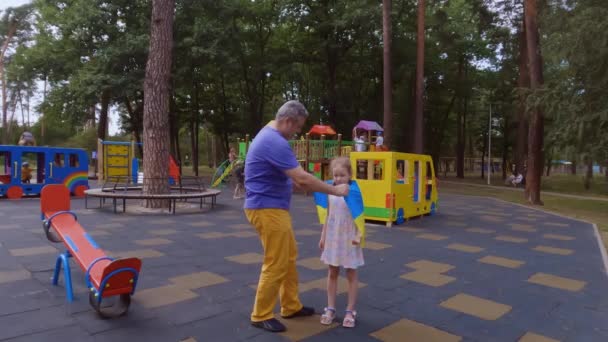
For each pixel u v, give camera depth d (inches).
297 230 330.0
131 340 122.6
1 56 1544.0
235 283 181.8
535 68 584.4
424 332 135.6
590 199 733.3
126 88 830.5
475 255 253.8
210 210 442.6
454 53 1289.4
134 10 917.2
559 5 514.0
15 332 126.0
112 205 461.4
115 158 768.3
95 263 141.3
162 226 332.8
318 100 1284.4
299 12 1075.9
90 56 911.0
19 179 522.6
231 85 1342.3
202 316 143.1
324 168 724.7
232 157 861.2
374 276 201.9
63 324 133.0
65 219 175.0
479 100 1534.2
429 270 215.0
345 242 137.3
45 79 973.8
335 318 145.1
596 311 159.5
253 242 273.7
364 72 1224.2
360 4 952.9
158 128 422.9
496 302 167.5
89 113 1132.5
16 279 180.1
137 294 164.6
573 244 297.4
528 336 134.8
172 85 925.2
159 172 426.9
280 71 1142.3
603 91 475.2
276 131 129.6
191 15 941.2
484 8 949.8
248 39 1146.0
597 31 439.8
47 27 1003.3
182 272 198.2
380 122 1253.7
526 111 571.8
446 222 397.1
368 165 377.1
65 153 553.0
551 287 189.9
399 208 375.9
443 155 2117.4
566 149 513.0
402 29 1131.9
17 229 303.4
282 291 142.3
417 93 804.6
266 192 128.9
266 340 125.4
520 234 336.2
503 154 1647.4
